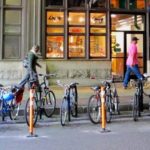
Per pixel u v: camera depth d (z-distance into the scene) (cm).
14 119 1202
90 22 2112
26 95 1571
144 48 2208
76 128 1095
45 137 967
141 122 1194
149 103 1387
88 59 2097
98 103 1167
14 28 2008
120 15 2169
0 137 970
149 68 2184
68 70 2062
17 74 1989
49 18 2064
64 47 2081
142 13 2183
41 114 1242
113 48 2172
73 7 2086
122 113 1338
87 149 831
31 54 1484
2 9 1991
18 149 834
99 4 2123
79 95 1645
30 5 2003
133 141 916
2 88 1181
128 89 1788
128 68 1717
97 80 2086
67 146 862
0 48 1989
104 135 992
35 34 2006
